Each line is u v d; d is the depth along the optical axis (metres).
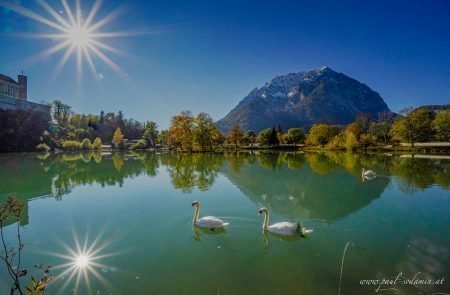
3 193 20.72
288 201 17.61
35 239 11.35
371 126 98.56
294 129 123.25
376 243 10.59
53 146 88.25
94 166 39.97
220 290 7.50
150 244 10.59
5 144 76.25
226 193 19.95
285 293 7.29
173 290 7.53
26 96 114.69
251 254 9.62
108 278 8.19
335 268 8.62
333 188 22.33
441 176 28.16
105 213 14.96
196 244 10.49
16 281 4.41
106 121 161.00
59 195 19.77
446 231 11.94
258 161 48.09
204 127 80.31
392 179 26.70
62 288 7.66
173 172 32.41
